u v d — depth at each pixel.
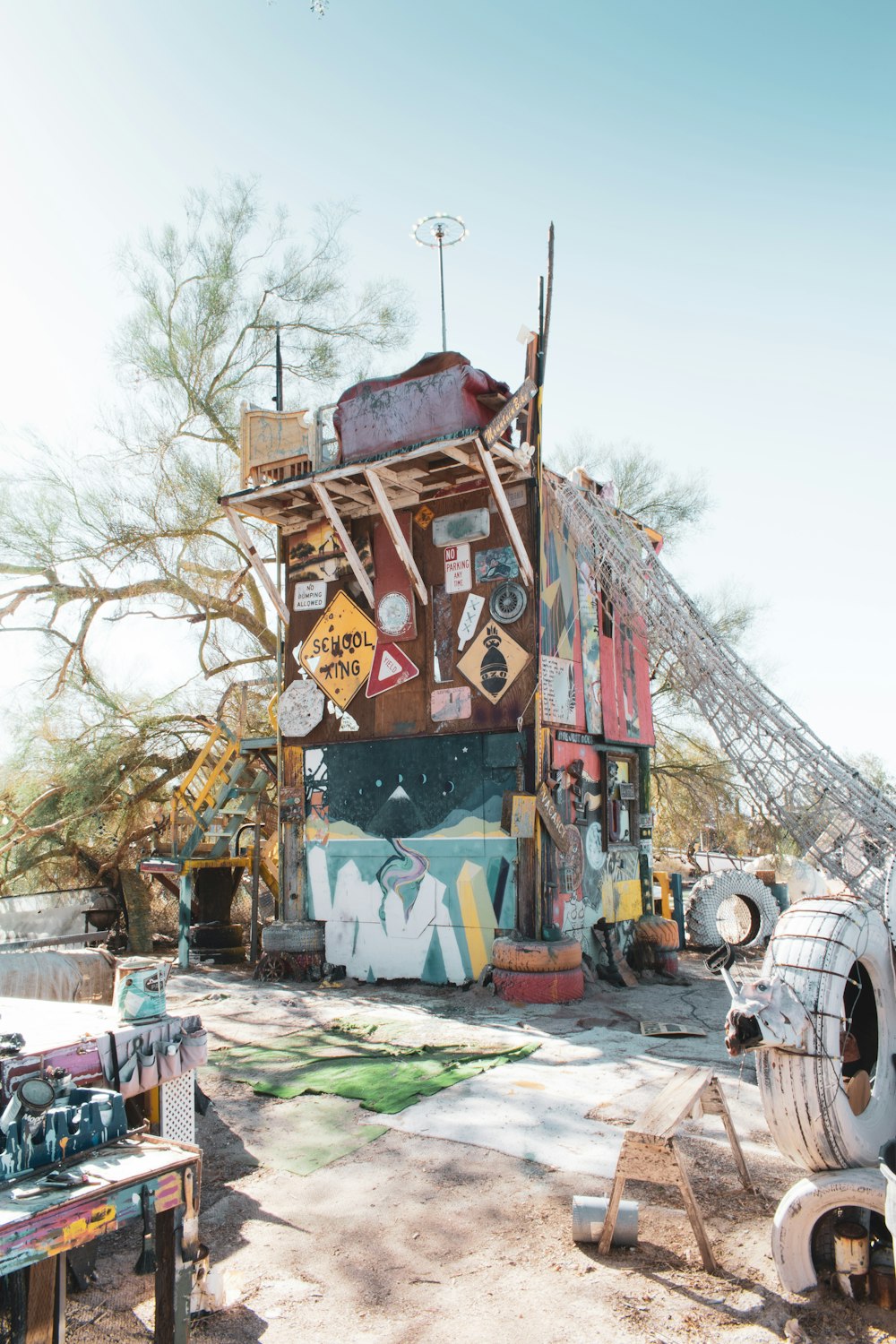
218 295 16.08
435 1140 5.29
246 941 13.61
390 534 10.91
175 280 16.28
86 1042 3.71
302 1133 5.46
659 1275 3.74
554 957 9.06
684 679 9.93
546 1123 5.52
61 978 5.84
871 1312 3.46
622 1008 8.87
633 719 11.93
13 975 5.64
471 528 10.26
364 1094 6.12
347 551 10.46
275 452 11.44
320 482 10.05
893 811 8.48
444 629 10.37
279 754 11.67
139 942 14.66
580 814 10.43
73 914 14.38
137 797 15.43
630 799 11.80
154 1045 3.99
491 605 10.02
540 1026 8.06
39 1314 2.80
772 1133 3.72
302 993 9.99
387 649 10.79
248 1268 3.86
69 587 15.14
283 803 11.51
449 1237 4.11
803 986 3.69
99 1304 3.56
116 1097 3.02
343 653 11.19
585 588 10.98
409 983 10.21
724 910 10.35
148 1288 3.68
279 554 12.17
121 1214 2.64
